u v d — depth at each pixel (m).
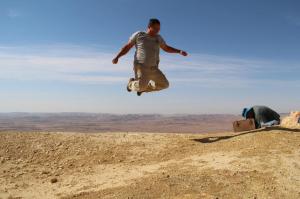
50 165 7.03
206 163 6.25
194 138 8.19
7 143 8.01
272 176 5.46
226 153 6.64
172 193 5.13
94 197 5.27
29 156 7.46
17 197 5.55
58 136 8.66
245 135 7.58
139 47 7.14
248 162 6.02
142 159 7.03
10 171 6.72
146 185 5.48
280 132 7.39
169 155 7.08
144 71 7.13
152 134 8.98
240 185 5.26
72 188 5.80
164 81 7.40
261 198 4.88
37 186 6.02
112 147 7.83
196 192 5.11
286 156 6.10
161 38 7.26
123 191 5.34
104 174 6.35
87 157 7.34
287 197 4.88
